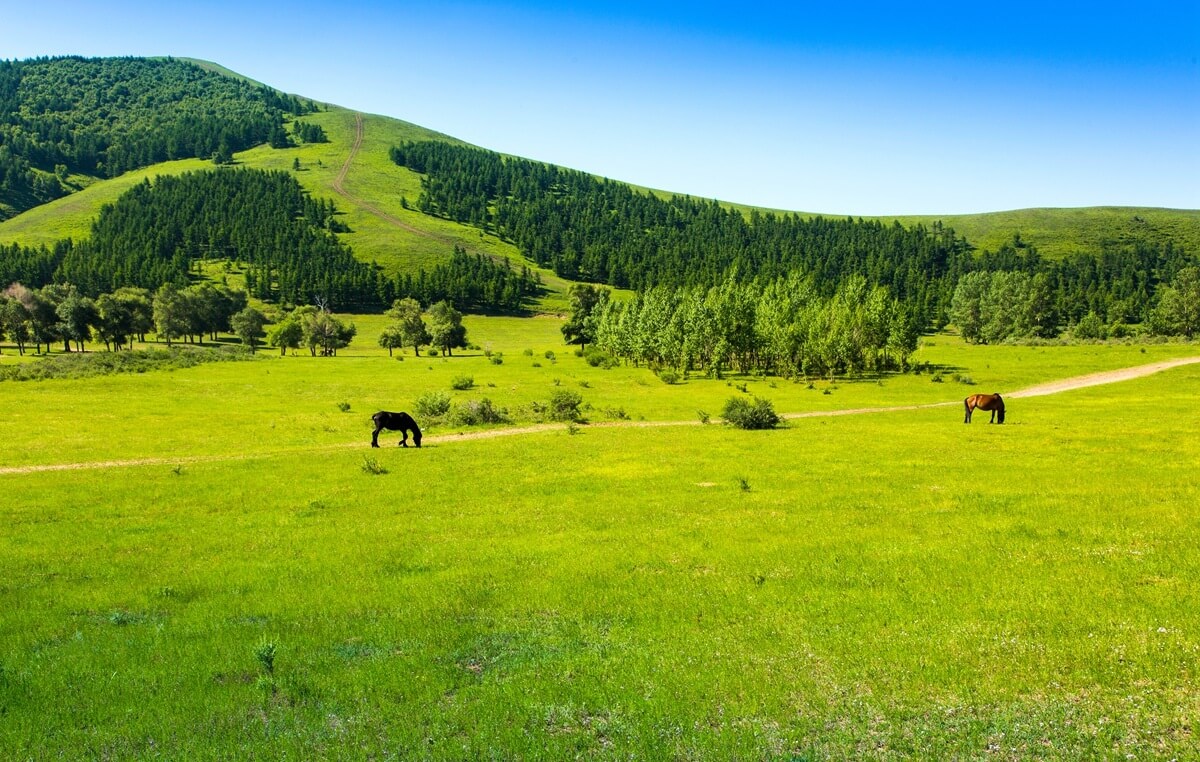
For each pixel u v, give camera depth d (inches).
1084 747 372.8
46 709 445.7
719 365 3964.1
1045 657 466.9
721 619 562.3
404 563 749.3
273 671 488.7
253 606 627.8
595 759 374.3
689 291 6003.9
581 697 440.5
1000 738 382.6
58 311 5423.2
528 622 573.3
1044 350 4741.6
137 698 459.2
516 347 7057.1
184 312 6742.1
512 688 454.0
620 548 777.6
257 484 1208.2
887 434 1674.5
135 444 1747.0
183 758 386.6
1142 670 443.8
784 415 2301.9
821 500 981.2
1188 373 3184.1
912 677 449.7
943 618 541.3
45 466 1453.0
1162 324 5910.4
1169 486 983.0
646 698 434.0
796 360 3828.7
